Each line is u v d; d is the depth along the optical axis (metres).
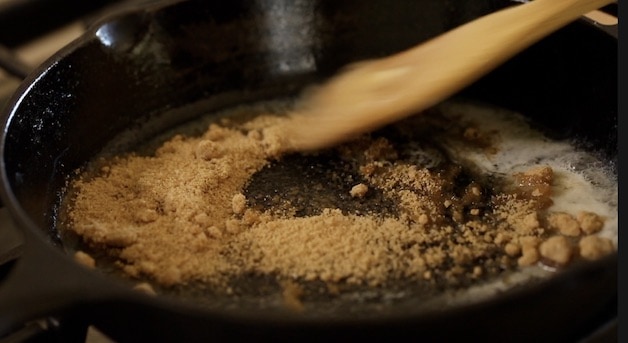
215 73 0.59
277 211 0.51
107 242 0.48
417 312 0.37
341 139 0.54
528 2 0.53
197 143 0.56
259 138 0.56
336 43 0.60
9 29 0.65
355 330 0.36
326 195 0.52
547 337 0.39
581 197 0.50
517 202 0.50
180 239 0.48
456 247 0.47
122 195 0.51
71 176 0.53
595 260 0.38
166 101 0.58
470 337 0.38
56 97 0.51
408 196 0.51
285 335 0.37
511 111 0.58
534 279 0.45
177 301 0.37
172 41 0.57
